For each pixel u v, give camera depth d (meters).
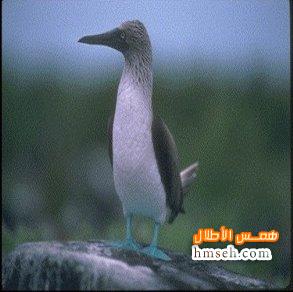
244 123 23.95
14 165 21.89
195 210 21.28
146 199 12.00
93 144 23.42
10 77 23.39
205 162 23.12
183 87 24.45
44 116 23.83
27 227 16.83
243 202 21.64
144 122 11.64
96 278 10.00
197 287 10.45
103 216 21.17
